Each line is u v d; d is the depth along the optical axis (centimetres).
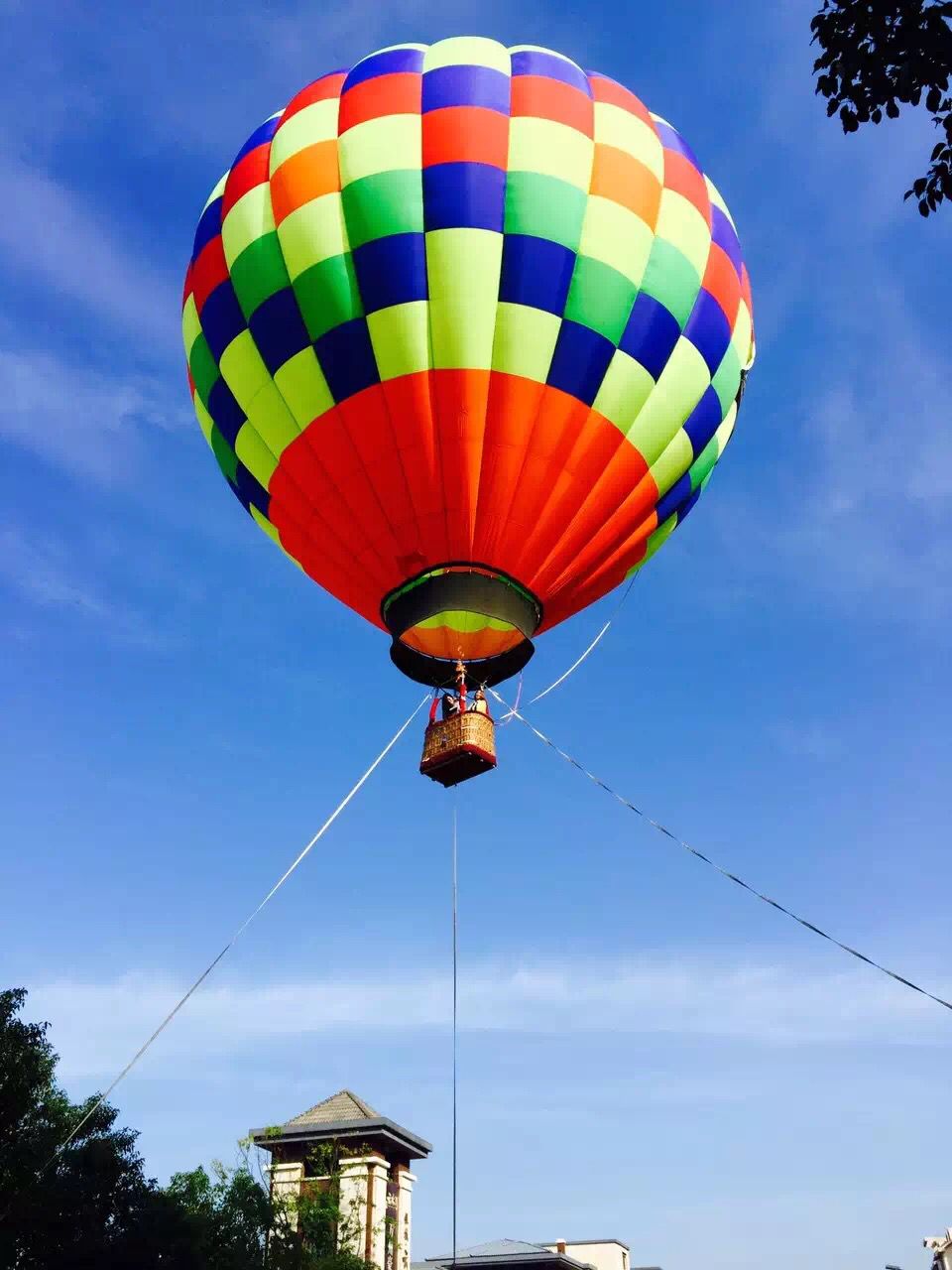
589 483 2336
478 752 2277
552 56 2461
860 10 1248
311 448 2341
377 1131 4597
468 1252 6806
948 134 1258
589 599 2575
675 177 2442
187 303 2564
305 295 2281
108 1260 2412
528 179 2258
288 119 2428
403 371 2241
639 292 2320
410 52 2441
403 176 2262
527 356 2234
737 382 2566
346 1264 3478
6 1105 2420
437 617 2317
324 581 2556
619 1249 7600
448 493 2273
